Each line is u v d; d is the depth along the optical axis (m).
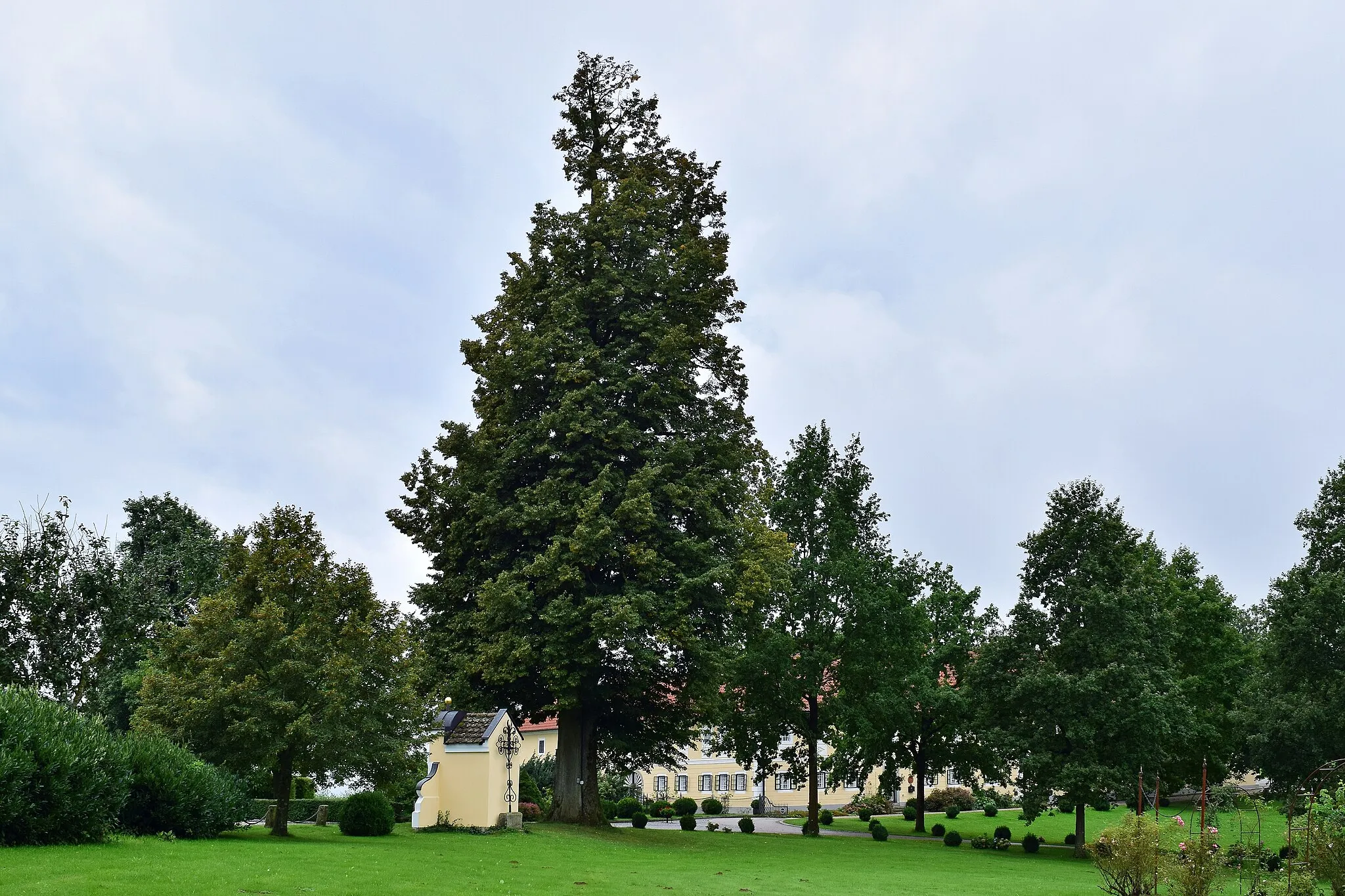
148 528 52.09
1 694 17.23
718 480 33.47
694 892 18.59
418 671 24.59
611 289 33.44
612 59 38.44
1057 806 40.06
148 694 22.38
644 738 37.56
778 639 42.22
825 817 58.38
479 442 32.53
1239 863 20.92
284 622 22.48
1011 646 41.50
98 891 12.60
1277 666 42.47
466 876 17.94
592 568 31.75
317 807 36.09
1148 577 47.56
